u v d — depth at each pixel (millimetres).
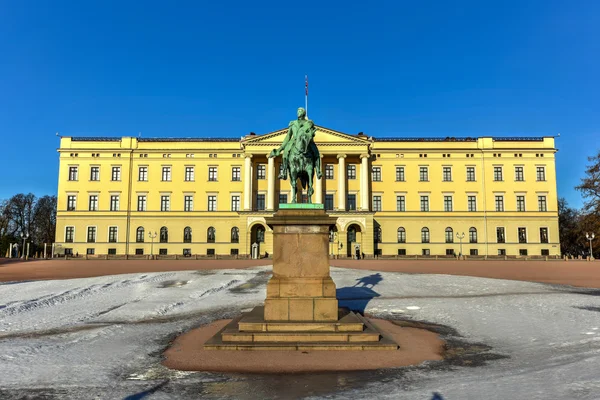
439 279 31312
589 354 11727
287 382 9602
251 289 27953
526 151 82812
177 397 8617
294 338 12984
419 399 8125
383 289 27109
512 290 26344
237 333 13102
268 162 83125
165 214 82812
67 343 13930
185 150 84062
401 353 12328
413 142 84250
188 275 35469
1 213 101250
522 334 14922
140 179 83875
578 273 39312
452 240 82188
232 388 9188
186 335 15250
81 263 55531
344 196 80625
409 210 83125
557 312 18672
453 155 83875
